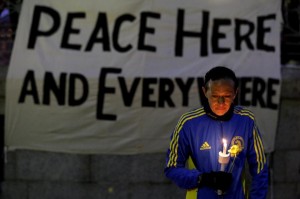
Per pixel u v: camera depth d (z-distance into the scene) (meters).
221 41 5.95
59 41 5.80
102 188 6.00
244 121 3.27
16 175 6.01
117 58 5.79
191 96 5.88
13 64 5.78
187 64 5.88
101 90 5.77
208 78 3.21
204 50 5.92
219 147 3.23
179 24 5.87
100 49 5.80
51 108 5.78
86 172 5.97
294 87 6.20
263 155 3.31
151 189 6.05
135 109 5.81
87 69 5.77
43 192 6.01
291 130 6.28
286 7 6.34
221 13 5.95
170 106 5.85
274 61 6.08
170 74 5.83
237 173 3.26
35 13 5.81
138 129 5.85
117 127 5.84
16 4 6.05
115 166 5.98
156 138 5.89
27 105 5.79
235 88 3.20
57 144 5.87
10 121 5.84
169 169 3.34
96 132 5.84
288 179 6.31
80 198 6.00
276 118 6.11
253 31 6.01
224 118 3.23
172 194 6.09
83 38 5.81
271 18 6.07
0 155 6.07
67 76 5.76
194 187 3.25
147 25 5.82
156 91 5.82
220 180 3.12
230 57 5.95
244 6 5.98
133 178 6.01
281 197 6.30
